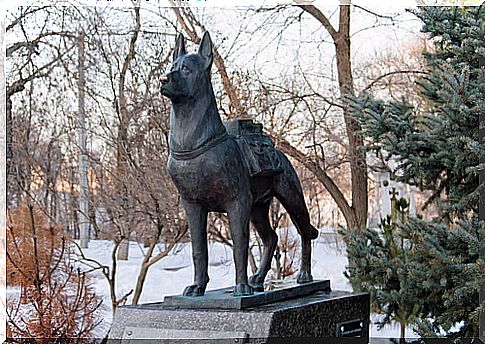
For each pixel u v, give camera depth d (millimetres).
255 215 3902
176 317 3311
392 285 5285
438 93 4789
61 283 6887
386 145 5152
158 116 7488
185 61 3400
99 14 8117
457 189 5203
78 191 8766
